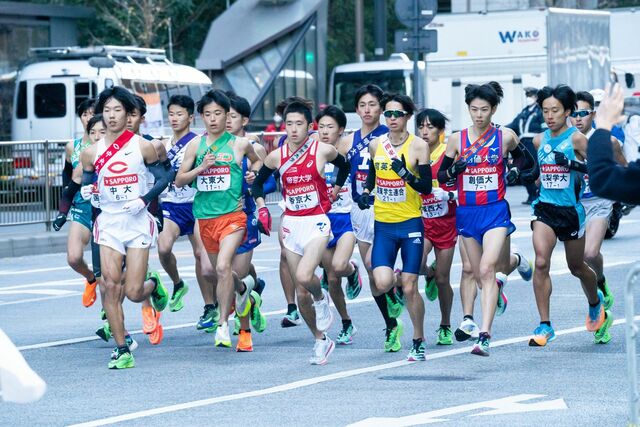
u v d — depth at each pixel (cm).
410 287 2656
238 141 2848
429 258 4788
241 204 2861
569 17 8194
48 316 3522
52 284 4284
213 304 3173
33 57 8050
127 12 10725
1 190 5538
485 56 8462
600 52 8669
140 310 3628
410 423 2047
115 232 2680
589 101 3122
